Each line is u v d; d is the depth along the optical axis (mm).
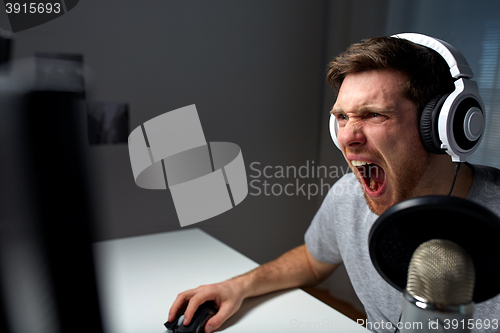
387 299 859
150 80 1442
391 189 682
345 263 965
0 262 196
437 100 576
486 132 1297
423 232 342
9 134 185
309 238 1033
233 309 736
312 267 1008
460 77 567
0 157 184
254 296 841
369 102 618
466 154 572
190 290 750
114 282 855
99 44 1327
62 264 204
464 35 1325
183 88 1522
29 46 1209
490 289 340
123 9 1359
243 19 1638
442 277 316
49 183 194
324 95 1875
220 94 1619
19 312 202
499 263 323
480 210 293
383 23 1604
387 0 1581
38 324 205
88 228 207
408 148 624
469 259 323
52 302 206
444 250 327
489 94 1275
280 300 819
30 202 193
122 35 1368
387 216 328
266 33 1704
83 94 202
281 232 1862
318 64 1860
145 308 754
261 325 706
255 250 1803
